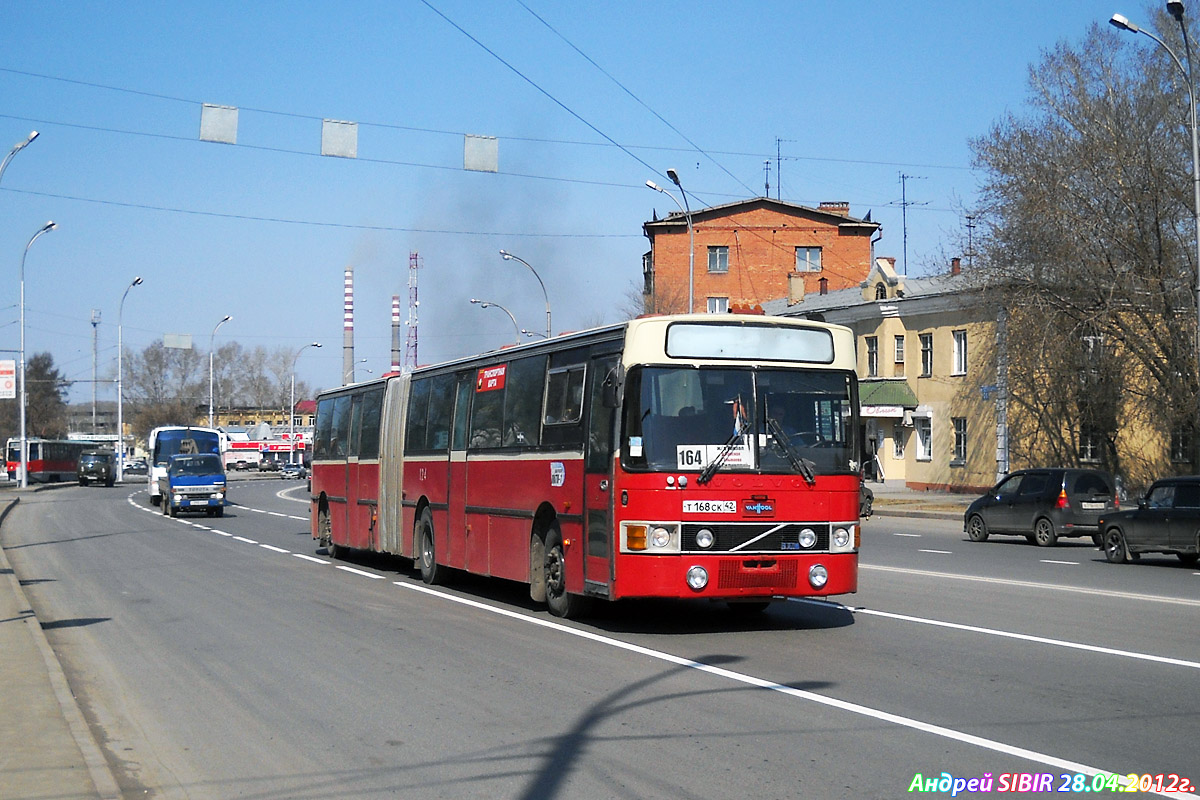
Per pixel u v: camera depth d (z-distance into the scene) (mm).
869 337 53625
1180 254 36688
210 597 16172
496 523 15188
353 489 21703
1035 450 43719
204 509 42188
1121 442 42781
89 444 104312
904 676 9461
